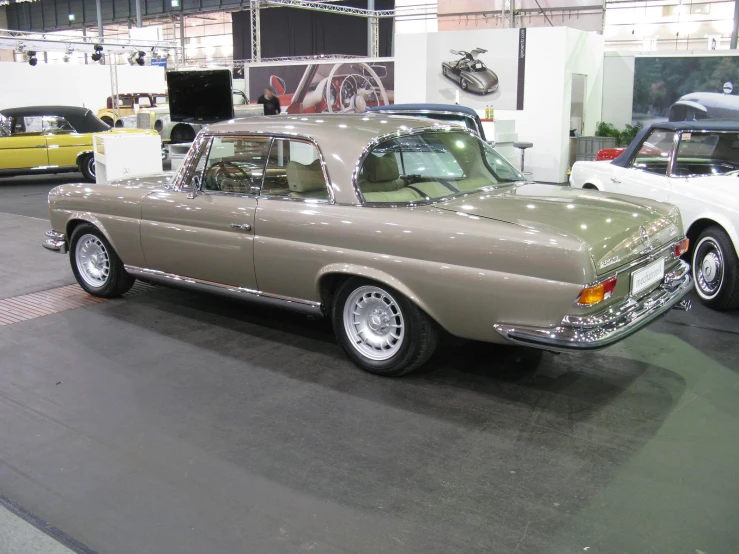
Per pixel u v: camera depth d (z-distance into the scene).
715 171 6.08
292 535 2.66
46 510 2.84
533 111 13.81
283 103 20.61
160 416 3.68
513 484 2.98
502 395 3.88
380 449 3.30
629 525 2.68
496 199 4.06
